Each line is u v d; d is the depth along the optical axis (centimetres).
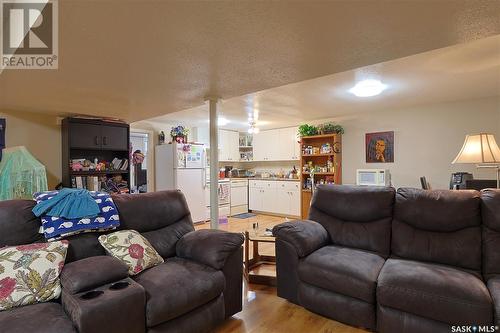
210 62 214
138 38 171
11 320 132
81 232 199
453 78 336
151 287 173
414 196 240
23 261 158
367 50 195
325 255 226
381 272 198
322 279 212
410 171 502
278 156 696
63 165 434
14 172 345
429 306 168
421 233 227
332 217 274
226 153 731
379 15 148
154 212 242
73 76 242
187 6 136
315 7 140
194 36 170
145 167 630
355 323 200
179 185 563
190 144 589
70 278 156
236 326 209
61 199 200
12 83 261
